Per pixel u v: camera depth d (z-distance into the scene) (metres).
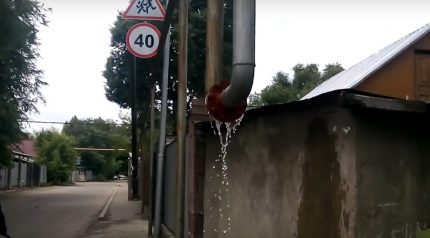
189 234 8.53
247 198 6.49
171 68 23.67
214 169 7.86
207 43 5.65
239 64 4.14
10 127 25.03
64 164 66.50
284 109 5.42
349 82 15.05
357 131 4.46
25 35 20.09
